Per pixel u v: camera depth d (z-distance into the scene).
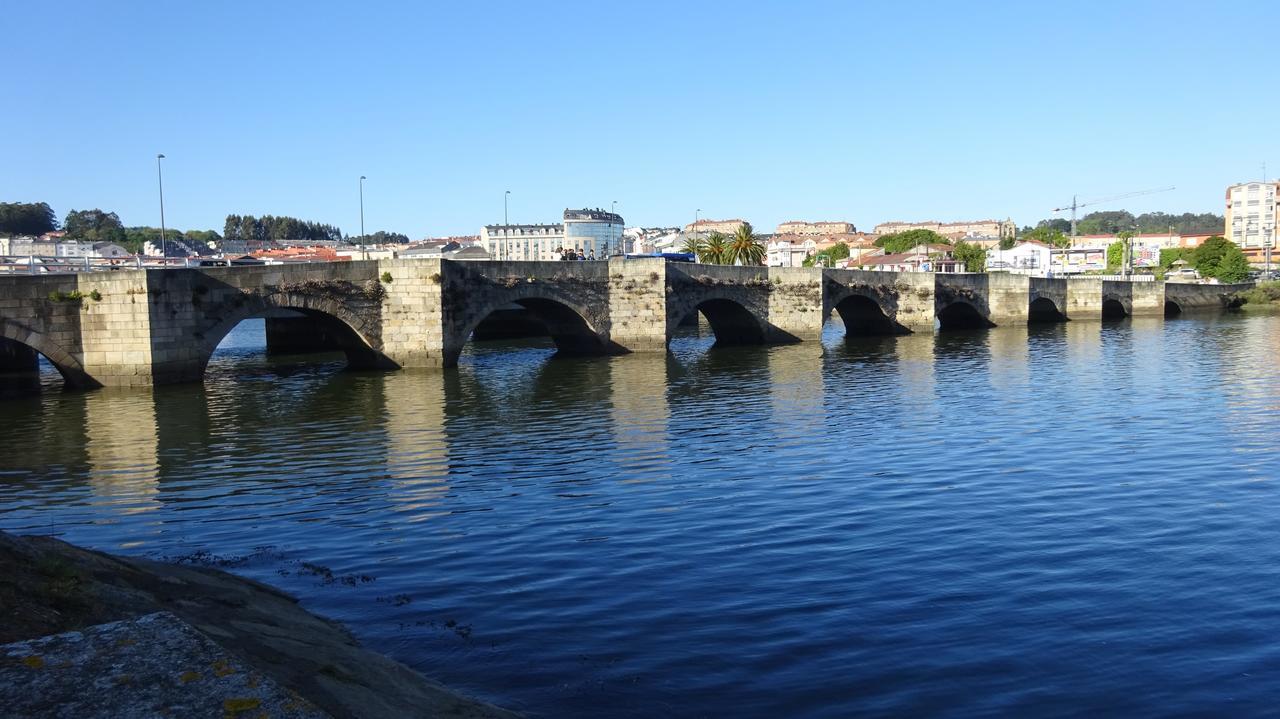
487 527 22.03
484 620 15.60
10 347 65.75
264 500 25.64
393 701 11.30
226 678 7.55
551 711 12.16
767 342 85.31
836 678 13.20
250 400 48.00
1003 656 13.97
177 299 52.62
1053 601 16.39
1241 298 149.50
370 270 61.22
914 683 13.04
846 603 16.34
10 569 11.69
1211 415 38.47
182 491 27.08
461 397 48.62
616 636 14.84
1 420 41.84
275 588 17.17
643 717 12.02
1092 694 12.70
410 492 26.28
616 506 23.98
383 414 42.78
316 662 12.05
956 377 55.84
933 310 100.12
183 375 53.09
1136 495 24.52
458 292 62.66
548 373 61.22
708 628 15.16
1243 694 12.67
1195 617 15.57
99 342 51.81
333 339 87.19
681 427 37.69
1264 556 18.98
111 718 6.83
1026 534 20.83
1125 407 41.41
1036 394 46.84
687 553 19.61
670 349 81.00
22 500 26.25
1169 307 137.25
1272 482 25.84
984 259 189.38
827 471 28.12
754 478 27.28
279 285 56.81
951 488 25.58
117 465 31.31
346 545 20.69
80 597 11.56
